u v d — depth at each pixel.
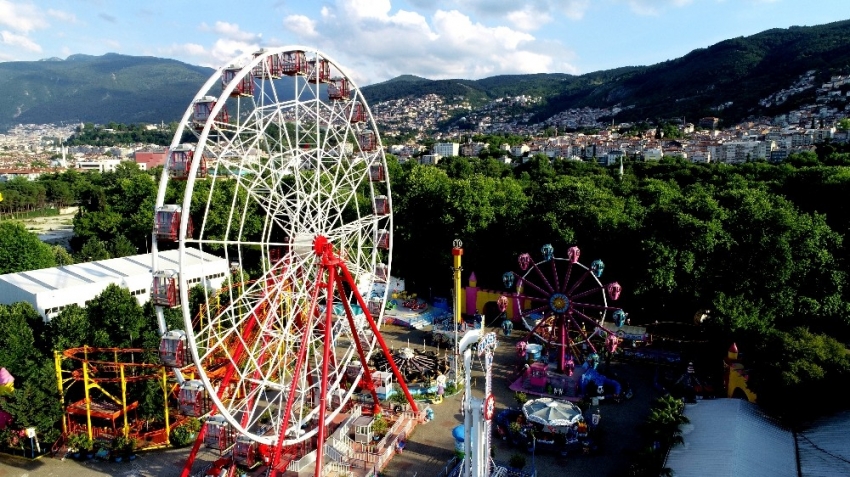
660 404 50.03
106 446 50.28
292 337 48.53
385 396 58.88
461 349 37.44
